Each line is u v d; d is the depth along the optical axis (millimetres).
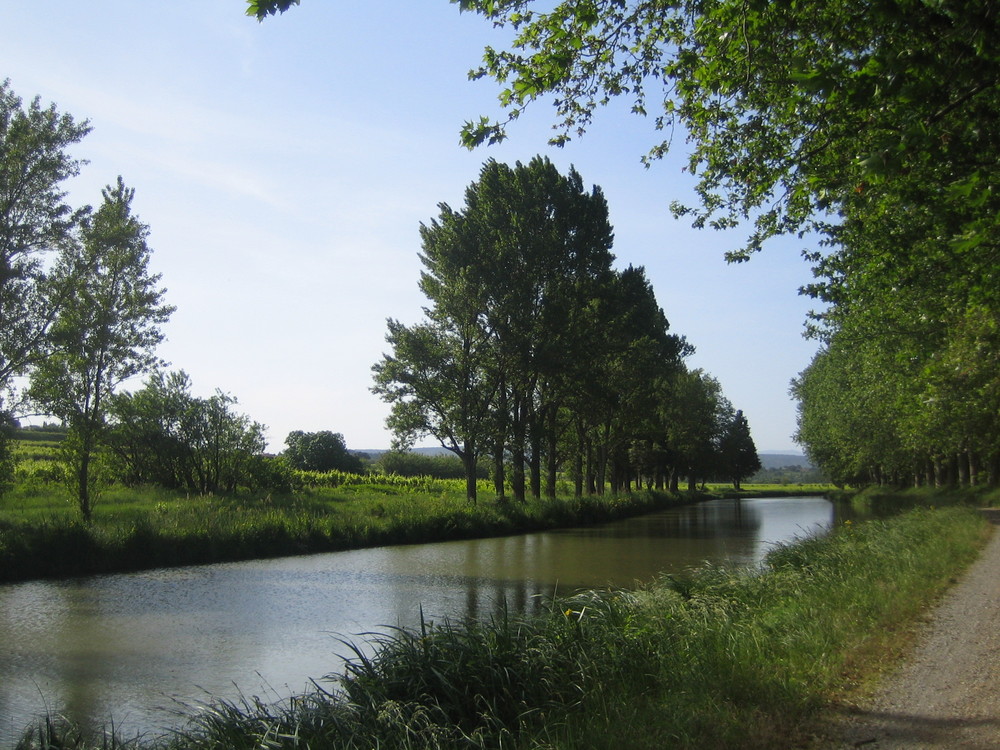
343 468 75625
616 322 39438
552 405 43375
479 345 36062
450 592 17453
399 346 34531
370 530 27719
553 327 36531
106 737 7477
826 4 8406
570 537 31438
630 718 5980
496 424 35219
